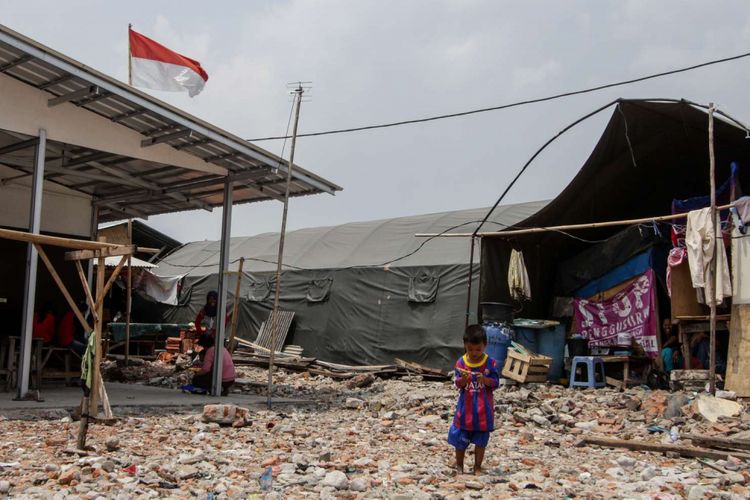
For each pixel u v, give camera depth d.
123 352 25.25
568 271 18.80
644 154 16.84
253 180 14.66
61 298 15.55
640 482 7.07
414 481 6.90
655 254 16.84
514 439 10.09
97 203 16.64
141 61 14.38
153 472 6.70
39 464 6.95
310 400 14.24
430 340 19.73
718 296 13.39
